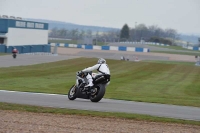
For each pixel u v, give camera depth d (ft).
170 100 153.89
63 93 159.22
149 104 132.87
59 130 76.54
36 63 384.68
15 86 190.70
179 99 163.63
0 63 358.84
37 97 132.98
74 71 329.72
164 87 238.68
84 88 125.29
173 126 87.04
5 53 530.68
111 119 90.94
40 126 79.25
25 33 625.41
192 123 92.12
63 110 99.50
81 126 81.10
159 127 84.79
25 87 186.70
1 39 579.07
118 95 169.27
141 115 98.22
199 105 139.13
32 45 640.58
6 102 111.24
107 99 144.05
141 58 644.27
